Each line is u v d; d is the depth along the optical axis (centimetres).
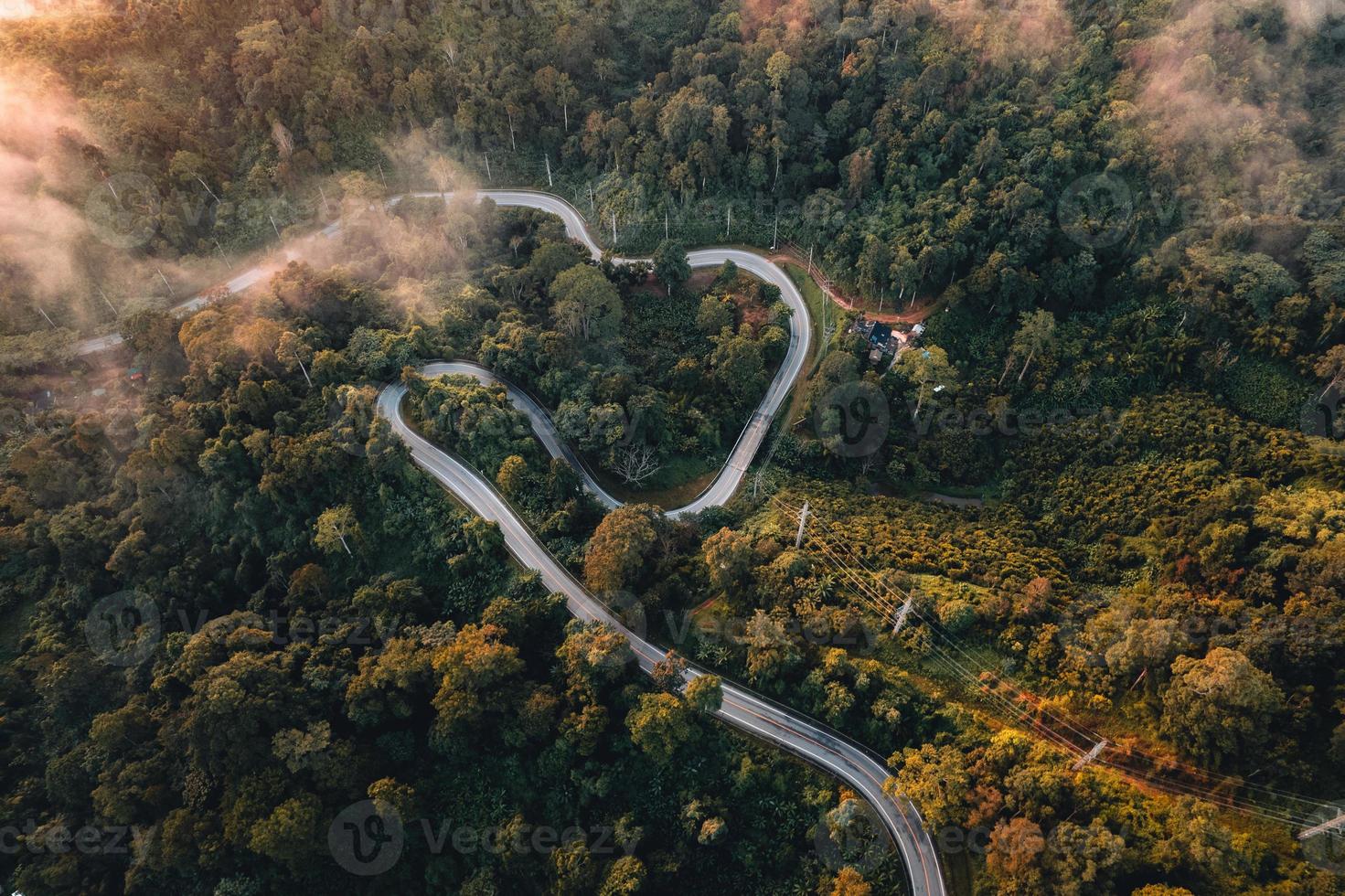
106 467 14088
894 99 17688
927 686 9956
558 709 10456
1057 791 8481
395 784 10206
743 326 15612
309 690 10856
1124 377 14950
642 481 13562
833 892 8912
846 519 12556
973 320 15950
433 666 10525
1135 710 9425
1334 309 13775
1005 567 11500
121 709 11306
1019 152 16738
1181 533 11525
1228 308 14638
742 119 18212
